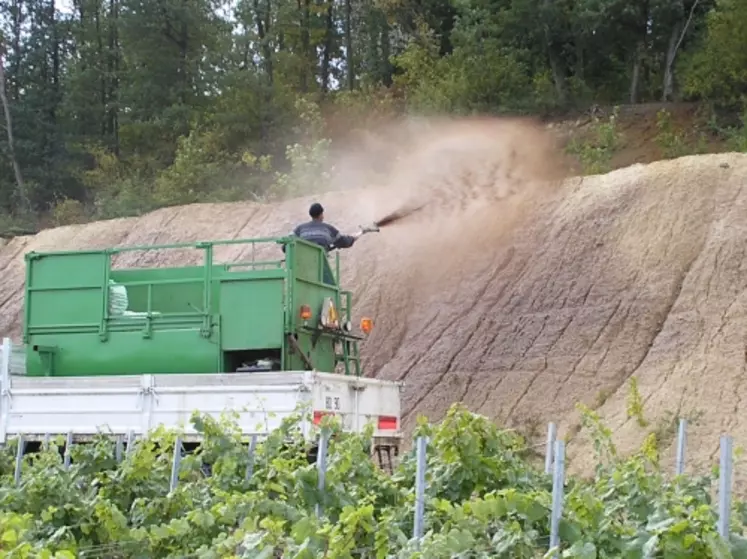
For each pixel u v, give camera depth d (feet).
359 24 148.97
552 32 119.03
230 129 124.77
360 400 40.88
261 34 148.77
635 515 27.02
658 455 44.93
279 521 25.32
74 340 43.57
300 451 33.68
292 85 141.18
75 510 29.73
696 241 63.72
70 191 143.33
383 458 42.37
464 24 126.41
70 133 148.77
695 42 114.62
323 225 46.57
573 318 62.69
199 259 85.46
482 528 23.99
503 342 63.31
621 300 62.39
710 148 97.60
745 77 103.09
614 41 118.62
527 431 55.67
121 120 144.05
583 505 24.86
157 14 137.49
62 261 44.21
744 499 43.24
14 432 40.78
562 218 69.67
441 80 115.65
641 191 68.23
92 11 157.48
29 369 43.70
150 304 43.32
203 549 25.29
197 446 37.47
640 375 57.41
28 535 27.20
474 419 30.58
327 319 43.29
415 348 66.13
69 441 36.58
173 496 30.63
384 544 24.21
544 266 66.95
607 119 107.96
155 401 38.96
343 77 152.35
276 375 37.99
